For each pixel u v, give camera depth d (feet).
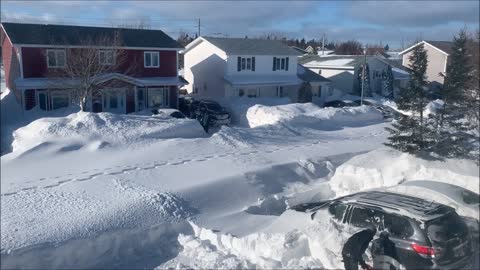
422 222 24.61
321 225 29.50
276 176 53.83
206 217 40.70
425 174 46.98
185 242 35.73
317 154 64.03
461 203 33.58
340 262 26.63
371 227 26.58
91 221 35.83
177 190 44.47
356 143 74.33
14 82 108.17
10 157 57.67
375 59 163.94
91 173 51.26
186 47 149.79
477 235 29.48
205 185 46.44
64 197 41.93
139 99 119.03
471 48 49.47
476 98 51.11
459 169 48.42
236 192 47.29
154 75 121.90
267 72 140.77
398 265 24.63
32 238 32.37
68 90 103.09
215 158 59.26
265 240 30.48
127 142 66.80
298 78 146.00
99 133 67.46
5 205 39.52
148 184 46.68
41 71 106.83
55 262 31.35
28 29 107.96
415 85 56.54
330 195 50.21
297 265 27.37
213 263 29.94
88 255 32.83
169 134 73.77
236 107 115.65
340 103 131.13
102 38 111.45
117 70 114.11
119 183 46.78
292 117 90.63
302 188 52.19
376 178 48.60
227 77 131.54
